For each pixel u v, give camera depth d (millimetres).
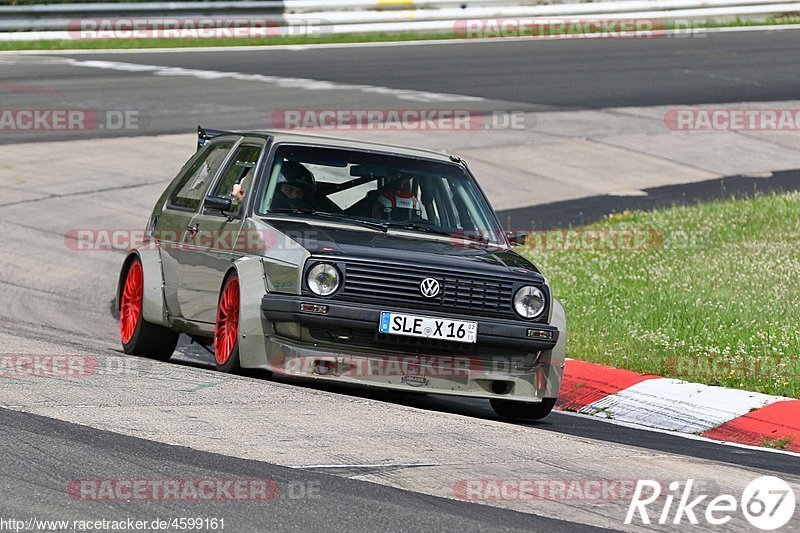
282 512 16547
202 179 31266
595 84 90188
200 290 28688
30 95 77938
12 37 100250
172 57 96438
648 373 32031
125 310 32406
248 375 27125
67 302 41156
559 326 26812
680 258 47250
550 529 16672
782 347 33219
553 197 62875
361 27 110750
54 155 64438
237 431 21094
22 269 45281
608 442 23672
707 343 34281
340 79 88250
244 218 27656
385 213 28484
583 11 116438
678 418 28234
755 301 38844
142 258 31359
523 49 105750
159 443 19891
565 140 74250
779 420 27297
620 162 70562
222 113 74312
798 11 120375
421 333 25344
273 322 25641
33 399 22562
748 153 73750
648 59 100562
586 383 31422
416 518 16656
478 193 30547
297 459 19484
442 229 28828
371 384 25375
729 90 89062
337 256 25484
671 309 38094
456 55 101812
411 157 30266
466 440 21984
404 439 21578
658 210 59906
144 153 65812
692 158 72188
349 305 25203
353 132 70750
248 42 105875
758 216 55469
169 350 31469
